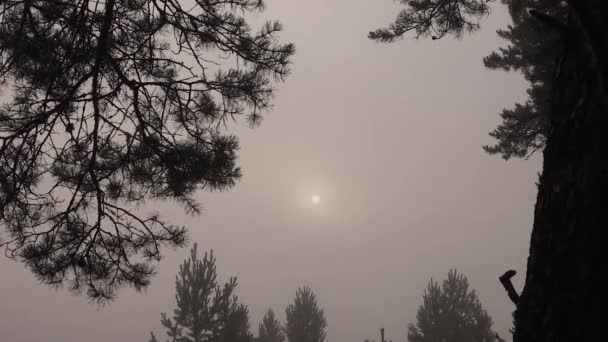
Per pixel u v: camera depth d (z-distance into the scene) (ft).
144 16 20.74
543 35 32.94
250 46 22.00
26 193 19.89
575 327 6.19
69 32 19.06
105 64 20.03
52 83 18.98
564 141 7.06
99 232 21.06
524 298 7.27
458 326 89.35
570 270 6.42
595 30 5.56
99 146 20.48
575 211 6.50
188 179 21.54
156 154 21.40
